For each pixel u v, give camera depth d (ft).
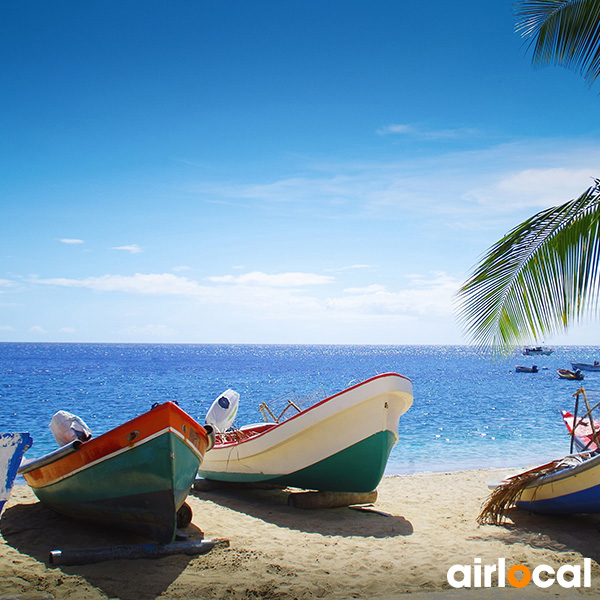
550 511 28.12
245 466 32.63
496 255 22.49
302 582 19.12
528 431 76.23
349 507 31.24
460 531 26.43
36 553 20.99
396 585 19.21
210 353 581.94
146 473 21.83
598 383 176.96
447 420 87.56
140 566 19.98
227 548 22.29
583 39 23.71
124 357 388.78
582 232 20.67
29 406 102.73
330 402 28.55
